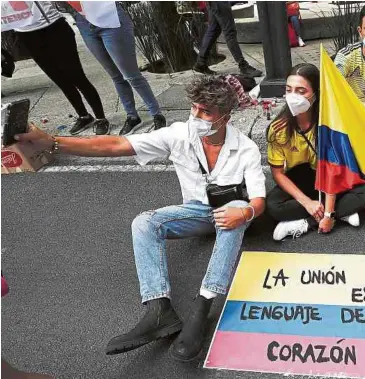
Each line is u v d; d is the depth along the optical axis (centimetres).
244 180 257
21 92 590
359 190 269
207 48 515
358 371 197
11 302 271
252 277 251
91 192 368
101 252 301
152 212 251
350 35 467
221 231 231
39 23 385
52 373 223
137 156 251
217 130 238
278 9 385
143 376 213
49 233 328
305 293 237
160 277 226
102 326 245
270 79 414
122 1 551
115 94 525
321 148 260
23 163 232
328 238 273
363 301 227
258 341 216
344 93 257
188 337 211
